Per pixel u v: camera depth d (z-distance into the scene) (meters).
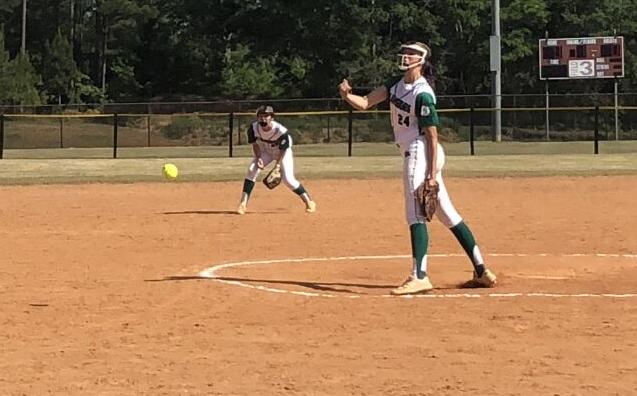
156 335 7.04
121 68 79.31
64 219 16.12
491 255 11.51
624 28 66.31
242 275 9.91
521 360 6.18
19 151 44.66
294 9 69.31
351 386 5.59
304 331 7.12
